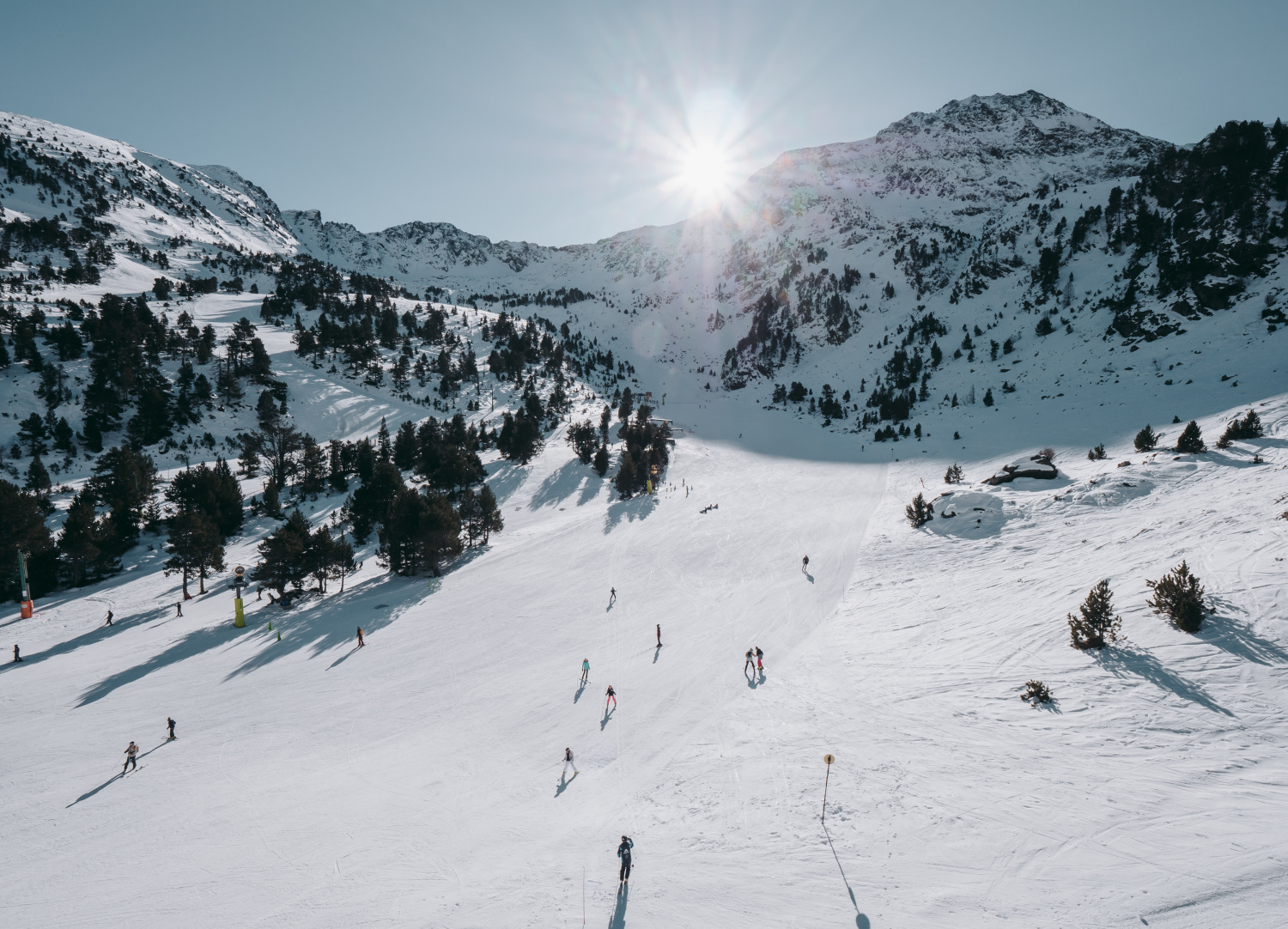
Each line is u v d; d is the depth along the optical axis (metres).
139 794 28.14
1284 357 80.31
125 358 120.69
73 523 64.31
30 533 61.72
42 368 117.25
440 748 29.88
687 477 103.31
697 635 41.06
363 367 155.62
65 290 174.88
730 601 46.97
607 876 19.55
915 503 57.81
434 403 143.88
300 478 97.19
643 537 69.69
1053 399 106.56
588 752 27.95
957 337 167.12
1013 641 29.30
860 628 37.47
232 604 57.88
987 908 15.35
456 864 21.39
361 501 72.56
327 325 164.62
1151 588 28.27
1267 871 14.20
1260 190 110.19
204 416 119.56
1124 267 142.00
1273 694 20.19
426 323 199.62
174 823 25.62
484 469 100.56
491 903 19.12
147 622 54.47
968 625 33.00
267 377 135.88
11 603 60.84
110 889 22.00
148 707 37.41
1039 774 19.92
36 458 89.69
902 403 132.00
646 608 47.72
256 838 24.08
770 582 50.09
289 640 47.47
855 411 155.38
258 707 36.47
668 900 17.97
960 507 53.34
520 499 90.44
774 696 30.55
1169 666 23.19
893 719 25.59
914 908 15.89
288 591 59.75
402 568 61.47
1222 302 103.00
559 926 17.70
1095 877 15.43
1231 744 18.78
